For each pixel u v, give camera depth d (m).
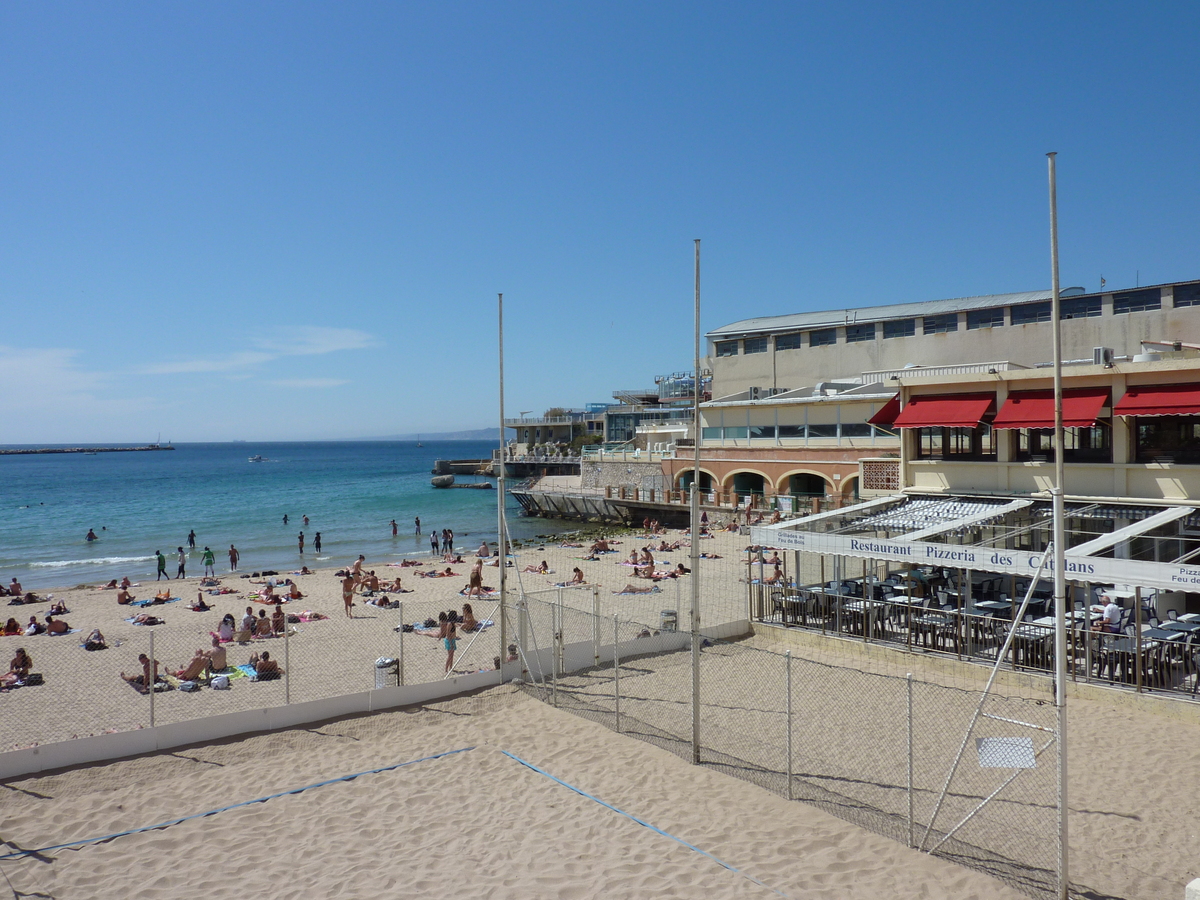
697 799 12.11
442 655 21.14
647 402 103.38
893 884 9.53
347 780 13.23
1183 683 15.30
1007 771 12.57
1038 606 19.62
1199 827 10.67
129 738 14.10
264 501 90.19
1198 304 42.22
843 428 46.97
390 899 9.67
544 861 10.52
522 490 72.19
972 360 49.94
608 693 17.41
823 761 13.26
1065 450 20.69
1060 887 8.96
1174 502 18.23
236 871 10.41
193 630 24.88
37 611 29.50
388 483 122.81
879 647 19.12
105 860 10.72
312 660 20.75
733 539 44.53
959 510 21.30
